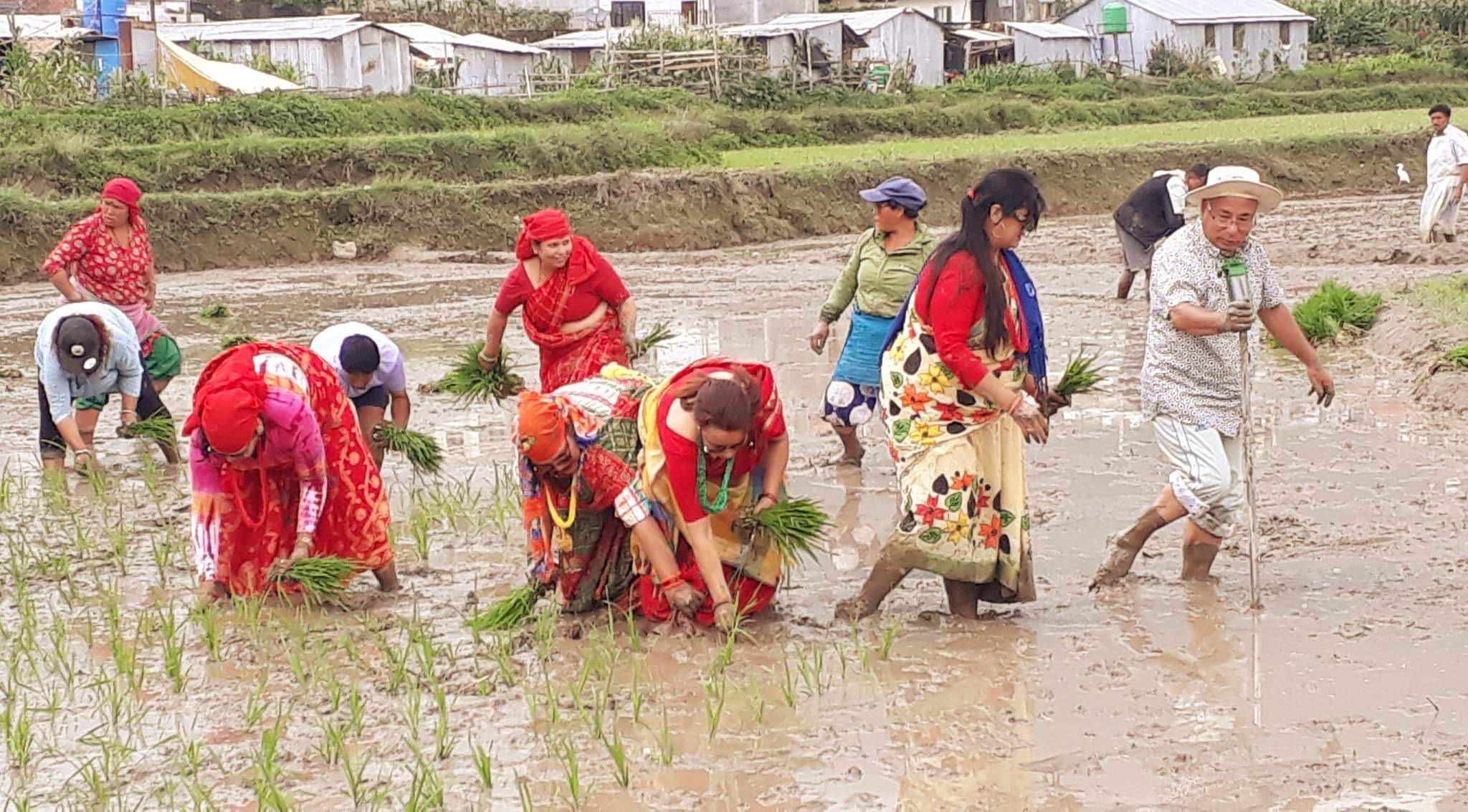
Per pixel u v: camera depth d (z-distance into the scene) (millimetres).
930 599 6543
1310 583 6484
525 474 6078
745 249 25078
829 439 9750
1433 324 11773
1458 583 6363
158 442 9359
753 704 5367
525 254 7629
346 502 6613
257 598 6477
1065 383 6250
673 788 4730
